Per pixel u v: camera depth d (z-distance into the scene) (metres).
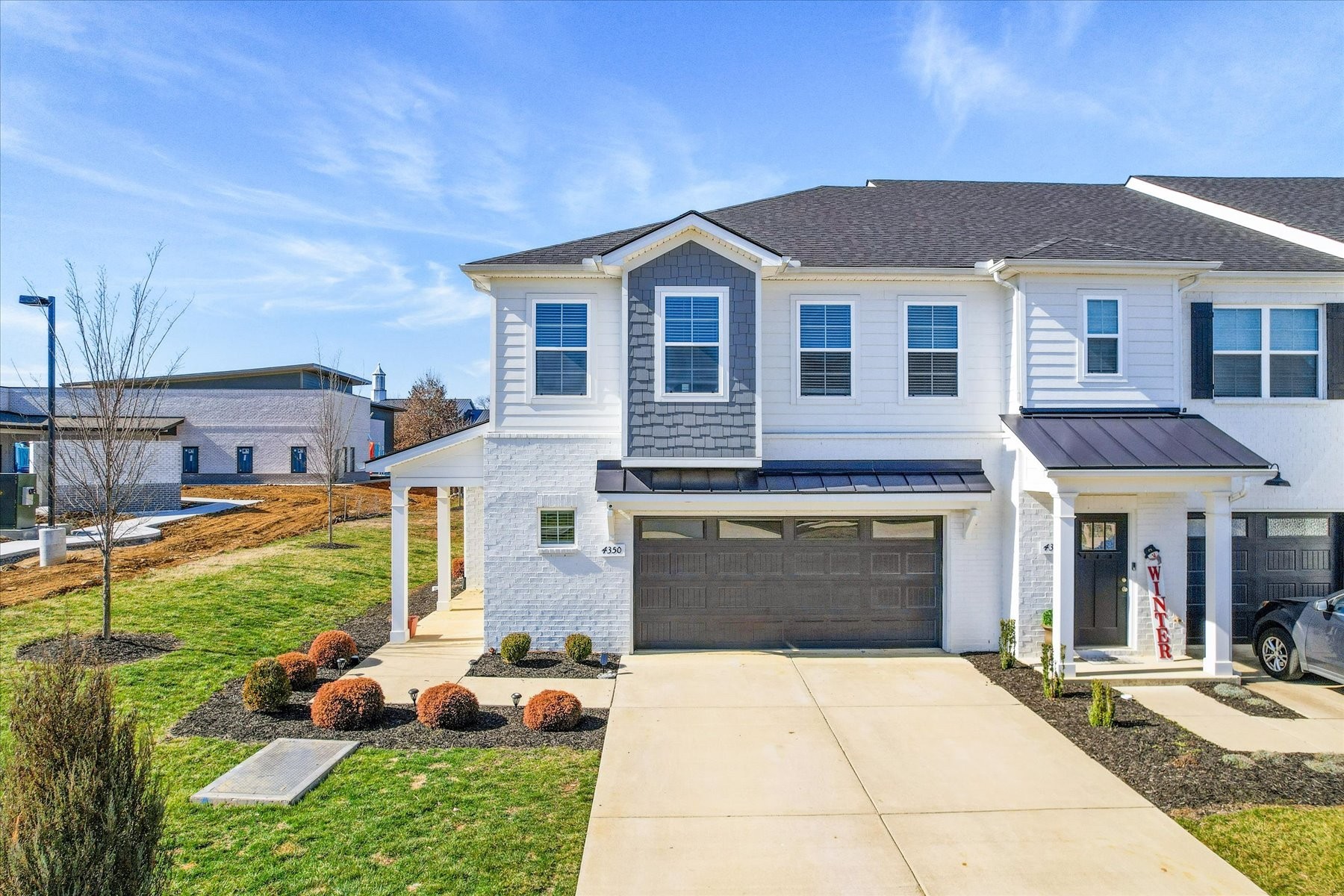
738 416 10.91
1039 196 15.36
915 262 11.42
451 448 11.66
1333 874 5.32
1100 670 10.22
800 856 5.65
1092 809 6.38
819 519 11.50
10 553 16.67
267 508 27.08
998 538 11.39
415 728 8.02
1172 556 10.98
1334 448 11.59
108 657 9.68
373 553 18.95
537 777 6.85
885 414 11.53
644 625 11.45
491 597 11.20
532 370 11.29
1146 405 11.16
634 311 10.88
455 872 5.26
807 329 11.53
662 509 11.16
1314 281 11.51
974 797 6.61
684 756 7.44
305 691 9.13
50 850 3.55
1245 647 11.41
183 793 6.33
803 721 8.45
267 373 40.66
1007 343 11.42
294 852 5.44
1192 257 11.59
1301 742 7.77
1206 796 6.57
